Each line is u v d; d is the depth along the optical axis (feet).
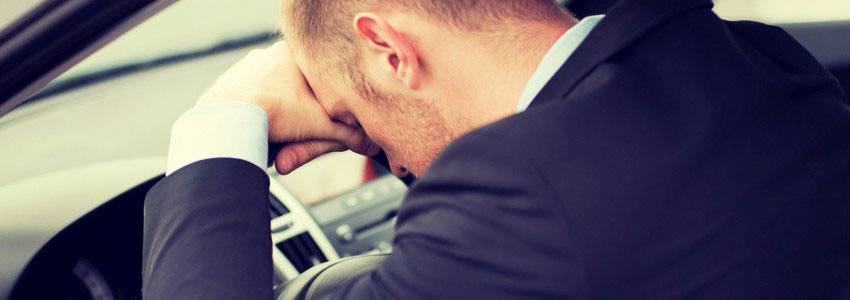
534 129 2.41
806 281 2.50
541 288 2.35
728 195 2.41
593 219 2.32
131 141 6.04
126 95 6.70
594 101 2.46
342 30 3.04
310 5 3.14
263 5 7.68
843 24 7.18
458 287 2.43
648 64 2.57
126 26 3.33
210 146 3.22
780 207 2.47
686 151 2.40
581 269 2.31
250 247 2.89
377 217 6.07
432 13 2.81
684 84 2.52
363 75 3.09
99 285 4.77
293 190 6.04
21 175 5.53
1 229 4.49
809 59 3.08
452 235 2.43
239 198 3.03
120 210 4.87
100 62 6.95
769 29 3.19
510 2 2.82
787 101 2.64
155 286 2.81
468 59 2.82
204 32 7.31
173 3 3.43
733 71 2.58
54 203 4.68
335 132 3.66
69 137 6.04
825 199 2.55
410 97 2.99
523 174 2.35
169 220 2.97
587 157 2.36
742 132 2.48
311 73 3.43
